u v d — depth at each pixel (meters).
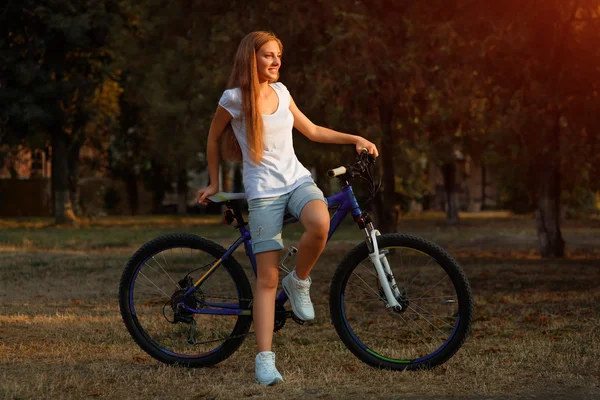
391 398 3.58
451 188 29.02
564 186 17.23
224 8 14.11
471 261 12.73
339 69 12.04
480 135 15.72
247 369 4.30
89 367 4.38
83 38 23.94
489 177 45.72
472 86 12.48
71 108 25.36
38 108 24.20
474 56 11.57
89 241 18.59
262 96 4.03
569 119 12.47
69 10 24.34
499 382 3.88
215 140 4.18
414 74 12.50
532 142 13.11
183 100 20.50
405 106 14.36
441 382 3.91
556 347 4.80
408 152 20.73
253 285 8.56
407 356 4.45
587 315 6.22
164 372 4.21
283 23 12.69
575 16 11.91
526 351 4.64
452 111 13.38
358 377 4.04
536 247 17.31
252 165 4.03
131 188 41.84
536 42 11.45
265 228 4.00
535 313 6.36
